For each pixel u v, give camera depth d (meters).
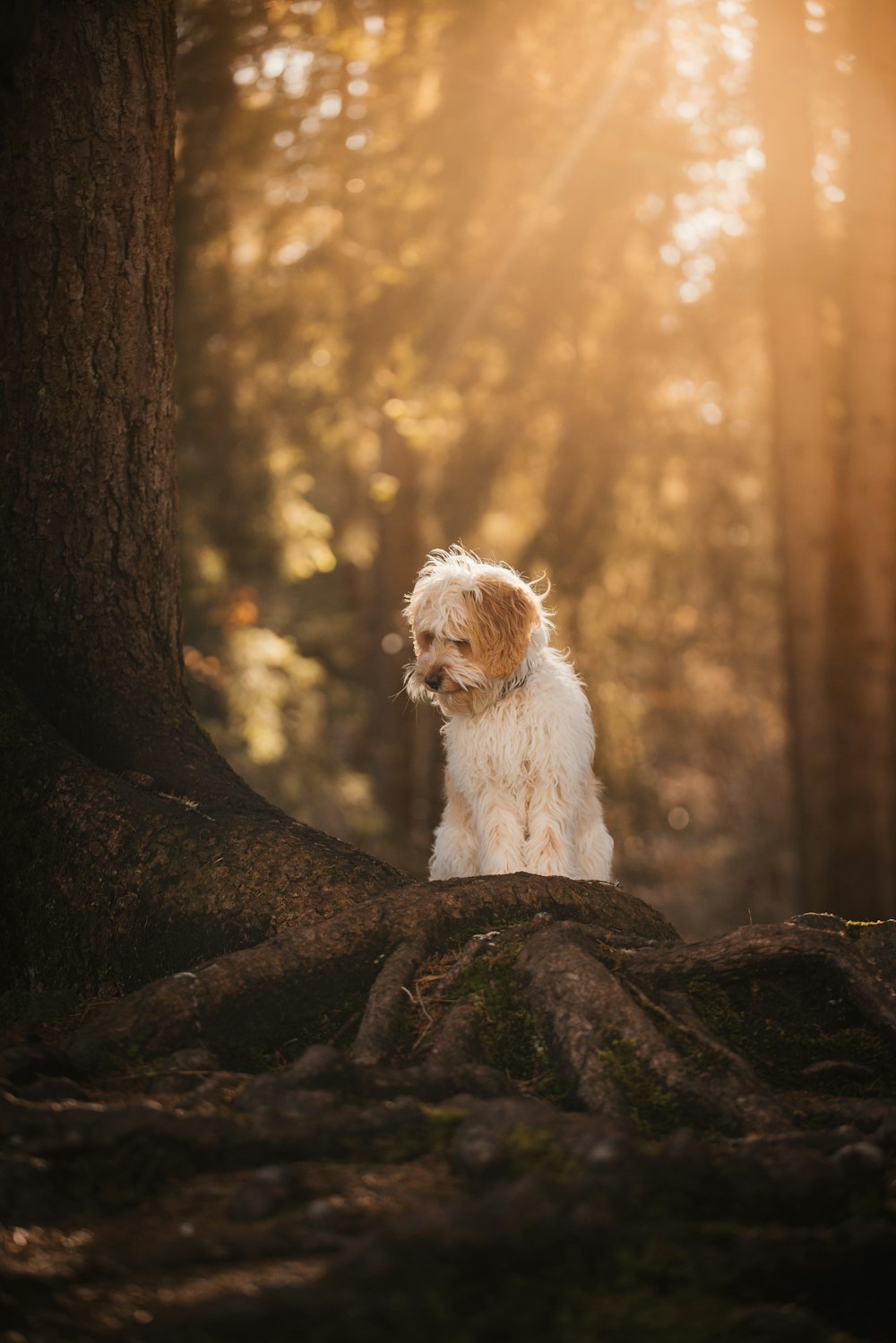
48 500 4.93
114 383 5.00
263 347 13.52
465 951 3.74
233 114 10.99
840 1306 2.37
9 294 4.86
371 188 11.88
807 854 11.66
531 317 12.91
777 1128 3.06
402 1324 2.13
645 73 10.21
